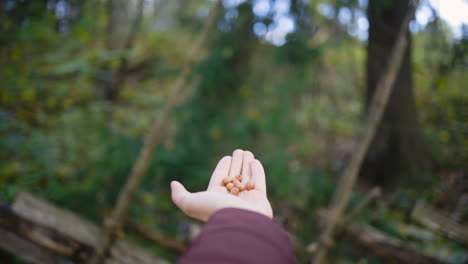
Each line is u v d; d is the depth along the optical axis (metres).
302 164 4.07
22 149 3.16
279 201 3.59
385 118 3.92
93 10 4.26
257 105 3.73
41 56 3.81
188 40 5.65
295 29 3.63
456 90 3.59
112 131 3.56
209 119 3.62
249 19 3.69
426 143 3.71
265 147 3.72
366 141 2.67
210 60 3.62
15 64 3.54
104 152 3.37
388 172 3.91
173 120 3.82
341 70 5.30
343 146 4.79
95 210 3.13
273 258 0.54
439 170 3.52
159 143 3.41
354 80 5.18
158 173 3.39
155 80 5.36
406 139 3.81
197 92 3.73
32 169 3.09
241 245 0.54
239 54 3.72
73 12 4.21
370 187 3.98
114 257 2.54
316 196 3.45
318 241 2.64
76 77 3.98
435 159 3.59
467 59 3.46
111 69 4.44
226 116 3.65
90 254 2.54
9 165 2.99
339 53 5.19
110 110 3.93
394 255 2.58
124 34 4.89
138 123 4.41
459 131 3.39
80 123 3.59
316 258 2.61
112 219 2.56
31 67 3.67
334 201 2.67
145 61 5.57
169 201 3.45
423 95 3.83
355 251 2.96
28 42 3.68
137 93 4.95
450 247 2.96
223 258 0.51
